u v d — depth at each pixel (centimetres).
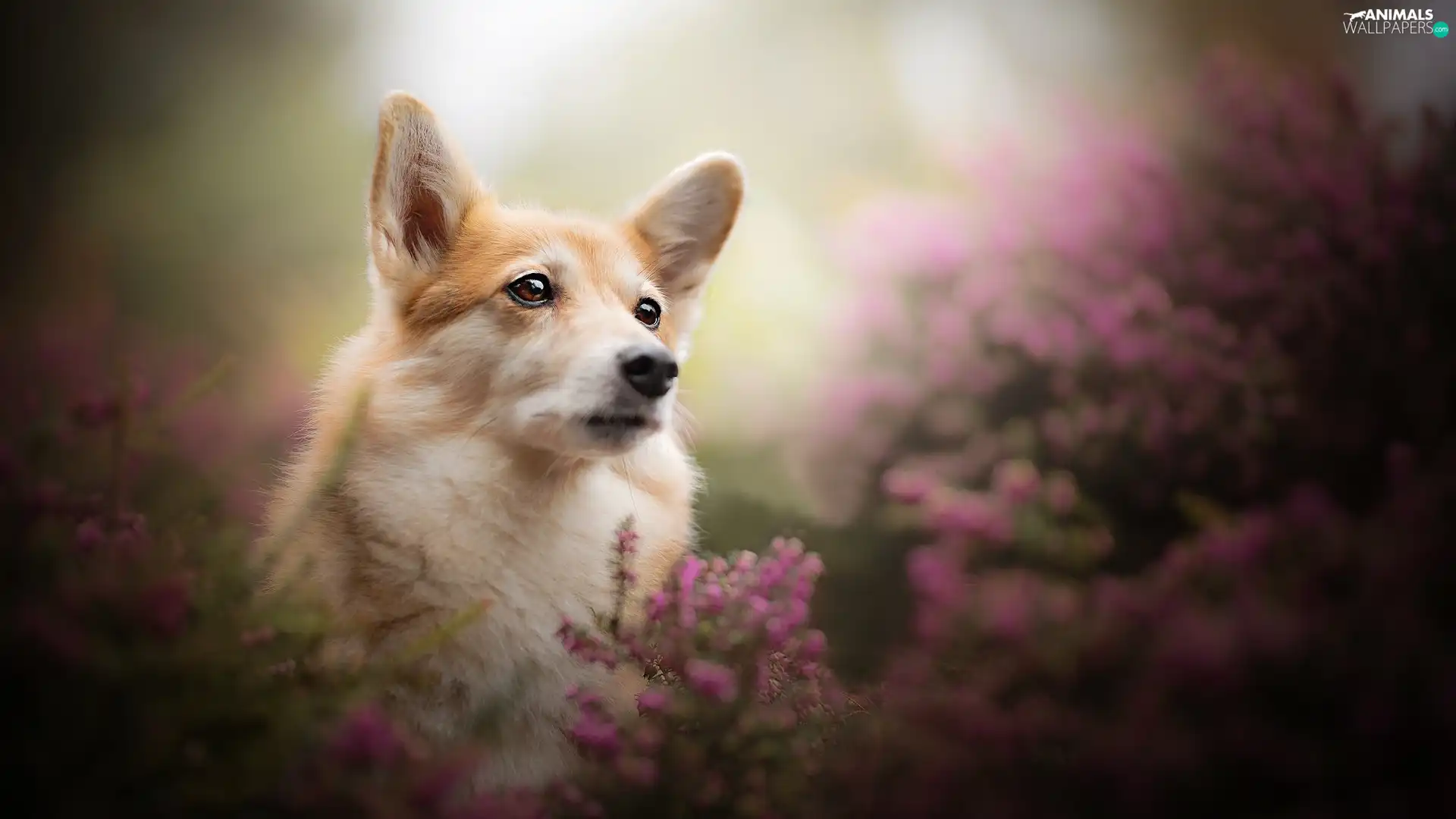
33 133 406
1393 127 213
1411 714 176
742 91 441
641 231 209
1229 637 179
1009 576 199
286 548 191
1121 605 184
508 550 195
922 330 227
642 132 443
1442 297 202
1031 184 229
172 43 437
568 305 199
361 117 437
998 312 220
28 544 182
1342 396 202
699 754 183
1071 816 178
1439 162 207
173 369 241
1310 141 214
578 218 208
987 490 214
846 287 234
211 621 182
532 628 194
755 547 229
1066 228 220
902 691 186
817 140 427
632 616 196
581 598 196
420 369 197
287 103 436
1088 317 213
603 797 183
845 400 226
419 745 183
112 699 177
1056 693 182
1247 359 206
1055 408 214
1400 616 180
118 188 395
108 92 423
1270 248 211
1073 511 204
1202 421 205
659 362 195
